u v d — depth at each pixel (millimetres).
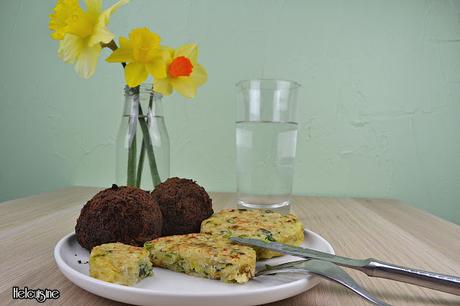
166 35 674
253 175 478
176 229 383
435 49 646
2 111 711
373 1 646
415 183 663
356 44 652
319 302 267
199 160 685
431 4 641
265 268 305
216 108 674
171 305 232
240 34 664
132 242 327
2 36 703
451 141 654
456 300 272
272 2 656
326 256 295
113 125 689
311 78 660
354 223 486
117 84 683
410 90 653
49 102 699
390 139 660
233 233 341
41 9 691
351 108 660
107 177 698
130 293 234
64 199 578
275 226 359
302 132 667
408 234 442
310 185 675
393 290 287
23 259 327
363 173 668
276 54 661
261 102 466
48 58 694
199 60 671
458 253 378
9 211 498
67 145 702
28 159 712
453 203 660
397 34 648
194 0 665
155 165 434
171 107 680
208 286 273
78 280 254
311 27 655
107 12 383
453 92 649
